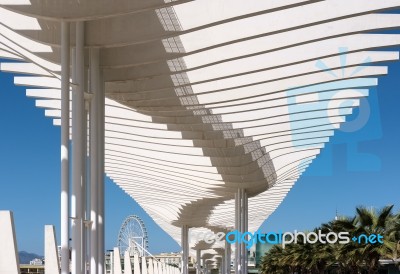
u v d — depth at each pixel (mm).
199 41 20656
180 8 19016
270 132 31844
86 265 20266
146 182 48969
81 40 19516
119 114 30828
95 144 20969
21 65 24953
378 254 36156
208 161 38781
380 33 21484
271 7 17781
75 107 19328
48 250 19656
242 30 20031
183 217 65562
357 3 18500
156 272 74062
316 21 18953
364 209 36594
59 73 23422
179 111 28812
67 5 18125
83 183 19234
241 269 46156
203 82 24000
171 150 36812
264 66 22938
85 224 19688
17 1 18188
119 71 23625
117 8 17766
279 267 62812
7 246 16703
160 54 21203
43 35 19859
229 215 64688
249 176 43000
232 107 28656
